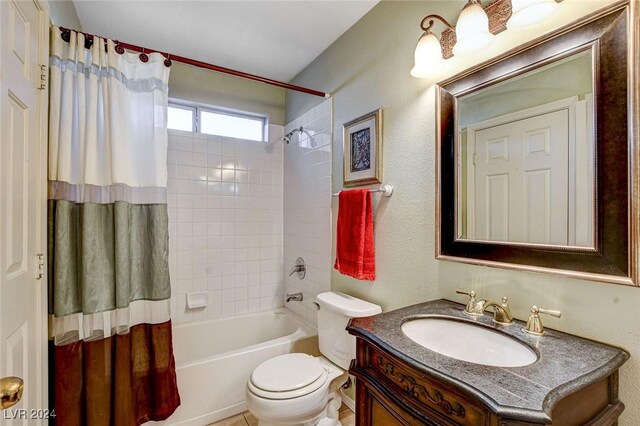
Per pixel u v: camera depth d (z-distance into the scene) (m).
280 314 2.56
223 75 2.48
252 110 2.61
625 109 0.79
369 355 0.97
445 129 1.27
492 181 1.11
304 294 2.39
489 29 1.09
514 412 0.56
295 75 2.52
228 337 2.39
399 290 1.51
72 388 1.35
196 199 2.37
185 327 2.24
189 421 1.69
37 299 1.12
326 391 1.44
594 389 0.73
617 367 0.73
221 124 2.59
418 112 1.42
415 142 1.43
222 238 2.48
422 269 1.39
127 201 1.55
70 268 1.36
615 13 0.81
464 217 1.21
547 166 0.96
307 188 2.36
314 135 2.27
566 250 0.90
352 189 1.81
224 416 1.77
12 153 0.89
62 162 1.33
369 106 1.72
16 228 0.92
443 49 1.28
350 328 1.00
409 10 1.47
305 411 1.34
